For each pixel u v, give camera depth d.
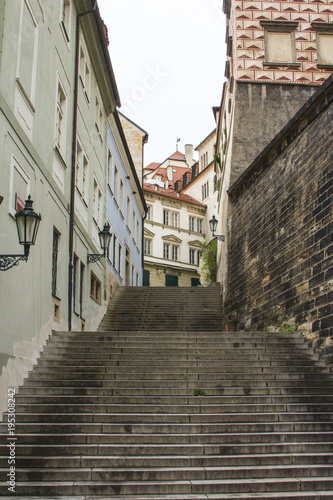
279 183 15.69
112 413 8.76
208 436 8.11
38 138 11.74
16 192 9.93
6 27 9.55
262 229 16.86
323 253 12.27
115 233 25.17
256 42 23.64
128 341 11.94
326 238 12.17
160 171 69.94
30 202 8.29
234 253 20.12
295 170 14.49
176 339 12.20
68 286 14.24
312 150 13.43
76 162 16.66
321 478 7.28
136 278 34.75
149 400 9.23
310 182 13.36
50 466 7.35
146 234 50.69
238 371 10.55
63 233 13.98
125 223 29.22
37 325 11.09
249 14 23.92
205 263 45.06
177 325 20.28
